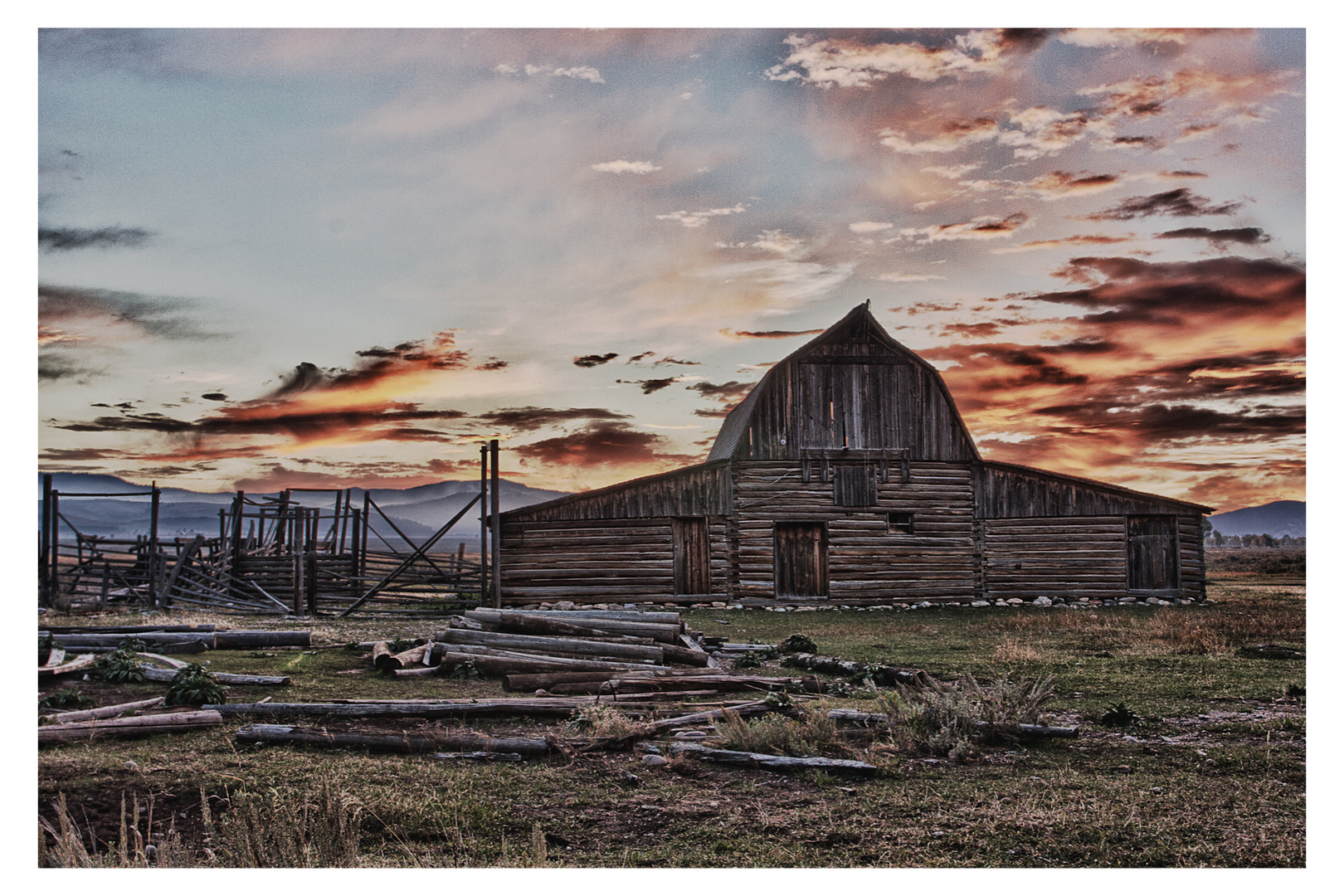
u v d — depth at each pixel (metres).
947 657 15.83
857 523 29.38
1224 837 6.85
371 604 27.11
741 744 9.12
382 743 8.97
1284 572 48.41
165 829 6.89
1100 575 29.53
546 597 27.69
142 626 16.45
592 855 6.51
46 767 8.02
